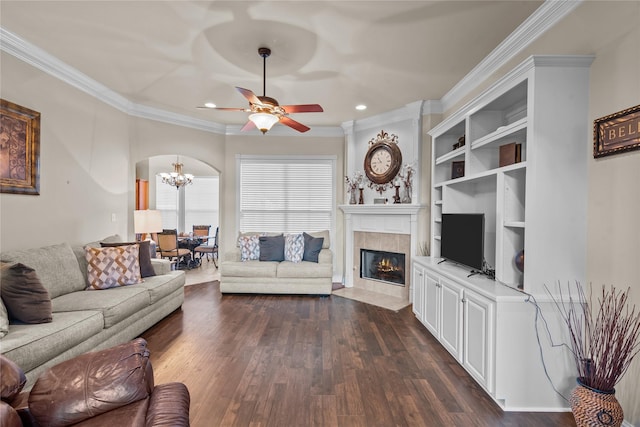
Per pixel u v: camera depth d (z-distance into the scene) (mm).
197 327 3566
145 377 1278
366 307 4352
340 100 4449
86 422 1119
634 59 1815
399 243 4891
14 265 2299
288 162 5949
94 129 4000
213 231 9438
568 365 2139
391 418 2041
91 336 2561
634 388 1831
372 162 5301
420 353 2947
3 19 2631
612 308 1935
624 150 1847
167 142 5117
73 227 3689
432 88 4023
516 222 2383
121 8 2479
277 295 4938
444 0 2338
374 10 2469
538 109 2141
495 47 3021
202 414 2062
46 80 3301
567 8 2266
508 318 2139
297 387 2381
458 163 3539
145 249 3973
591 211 2109
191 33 2820
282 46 3021
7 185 2893
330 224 5953
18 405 1183
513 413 2109
